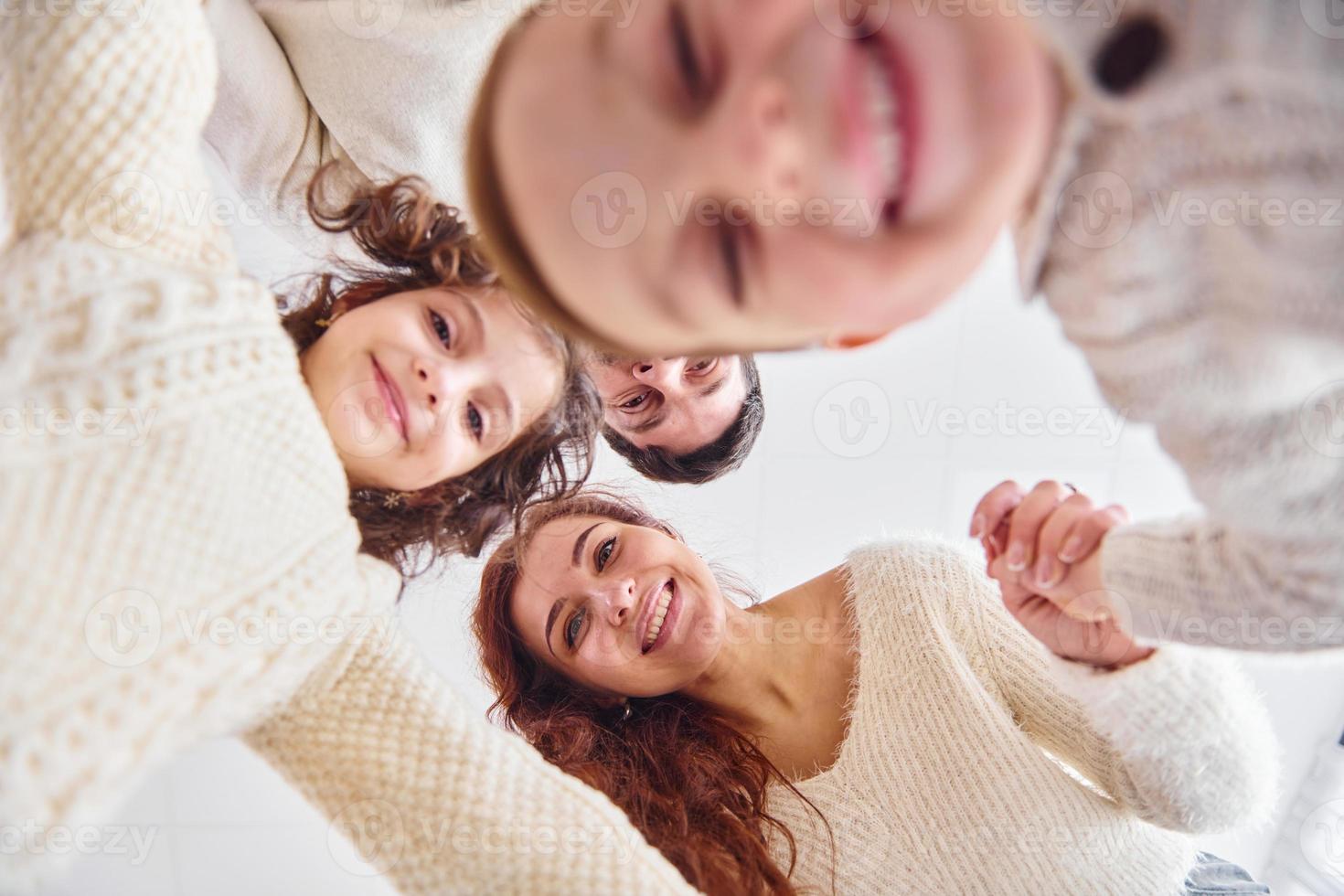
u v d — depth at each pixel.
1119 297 0.46
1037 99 0.40
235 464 0.57
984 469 1.03
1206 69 0.41
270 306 0.65
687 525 1.14
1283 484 0.47
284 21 0.90
